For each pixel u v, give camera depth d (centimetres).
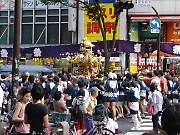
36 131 810
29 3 3647
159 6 3456
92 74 2373
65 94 1650
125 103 1922
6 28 3681
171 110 434
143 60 3294
